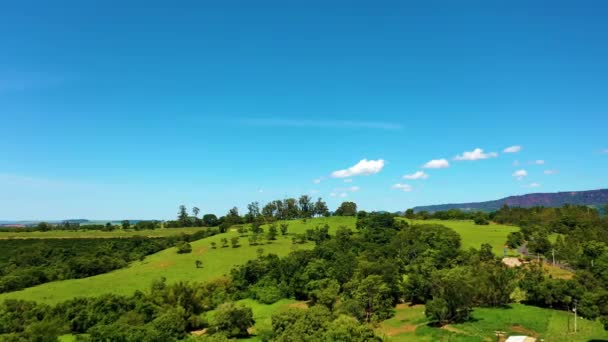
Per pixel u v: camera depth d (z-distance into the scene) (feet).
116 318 414.41
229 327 379.14
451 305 323.57
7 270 628.69
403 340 298.15
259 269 547.49
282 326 321.11
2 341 350.43
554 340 270.26
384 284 396.37
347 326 257.55
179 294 458.09
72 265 631.97
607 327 261.44
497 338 277.03
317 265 509.35
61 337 398.42
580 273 380.17
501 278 366.22
